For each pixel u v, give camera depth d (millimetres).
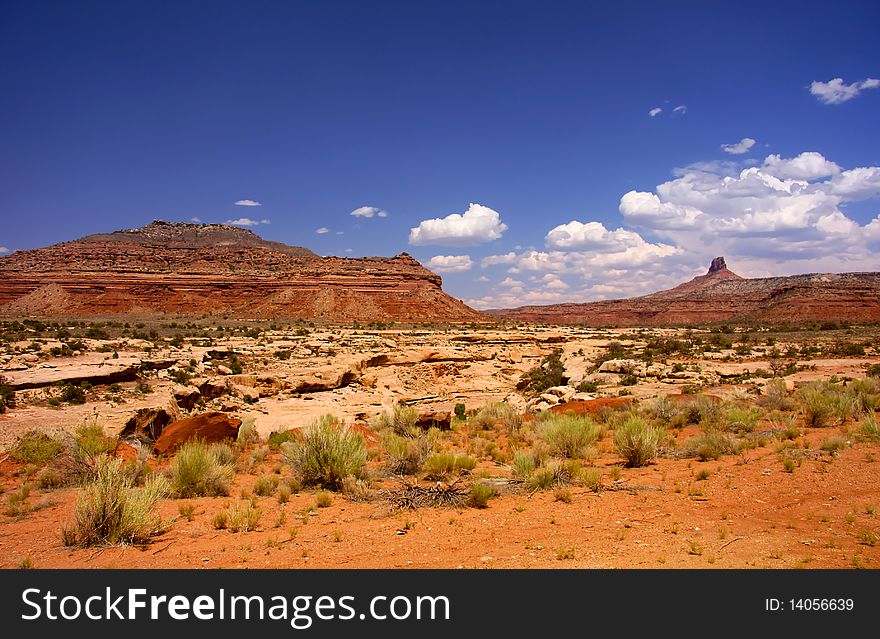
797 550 7035
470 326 134375
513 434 20219
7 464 14828
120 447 16844
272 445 19438
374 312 149375
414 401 39031
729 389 30859
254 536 8547
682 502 9602
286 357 53125
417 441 15164
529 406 35688
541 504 9977
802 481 10344
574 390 36656
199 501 11195
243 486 12805
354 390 40906
